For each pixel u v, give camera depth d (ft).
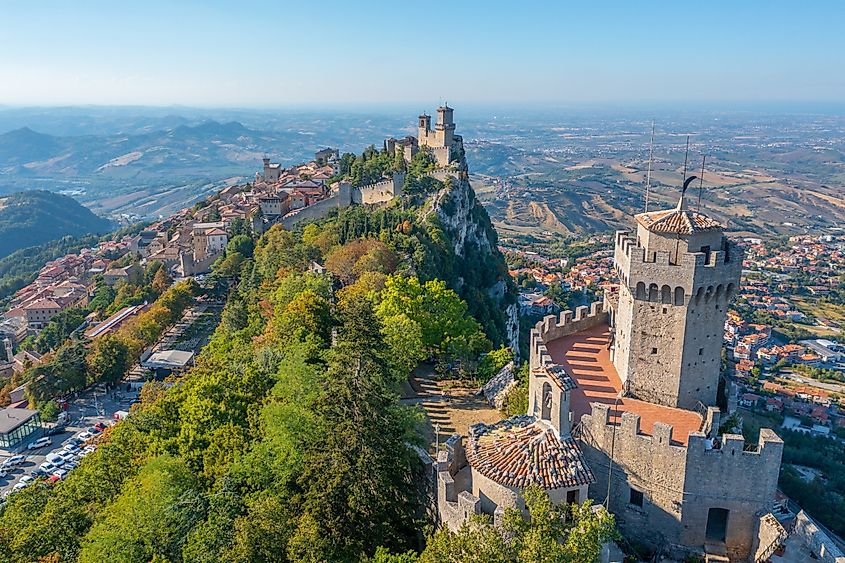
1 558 218.18
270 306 432.66
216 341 437.17
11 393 590.14
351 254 483.51
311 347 288.30
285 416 217.15
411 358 310.04
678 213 182.19
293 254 552.00
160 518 198.59
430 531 173.99
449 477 172.55
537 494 139.64
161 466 215.92
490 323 586.04
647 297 184.85
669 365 185.98
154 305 653.30
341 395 196.95
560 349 227.61
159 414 272.51
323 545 174.09
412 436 214.69
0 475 444.96
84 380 564.71
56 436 499.10
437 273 521.65
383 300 343.26
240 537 177.58
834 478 453.17
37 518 235.40
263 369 281.33
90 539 203.00
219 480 206.80
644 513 172.14
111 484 250.57
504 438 171.94
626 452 171.42
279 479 204.23
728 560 161.79
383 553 163.73
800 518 156.15
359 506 180.86
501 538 134.10
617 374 207.41
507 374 288.51
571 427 177.47
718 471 162.50
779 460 158.51
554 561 124.36
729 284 180.24
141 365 589.73
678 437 169.48
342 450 187.62
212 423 238.07
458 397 292.81
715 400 192.75
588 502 137.28
